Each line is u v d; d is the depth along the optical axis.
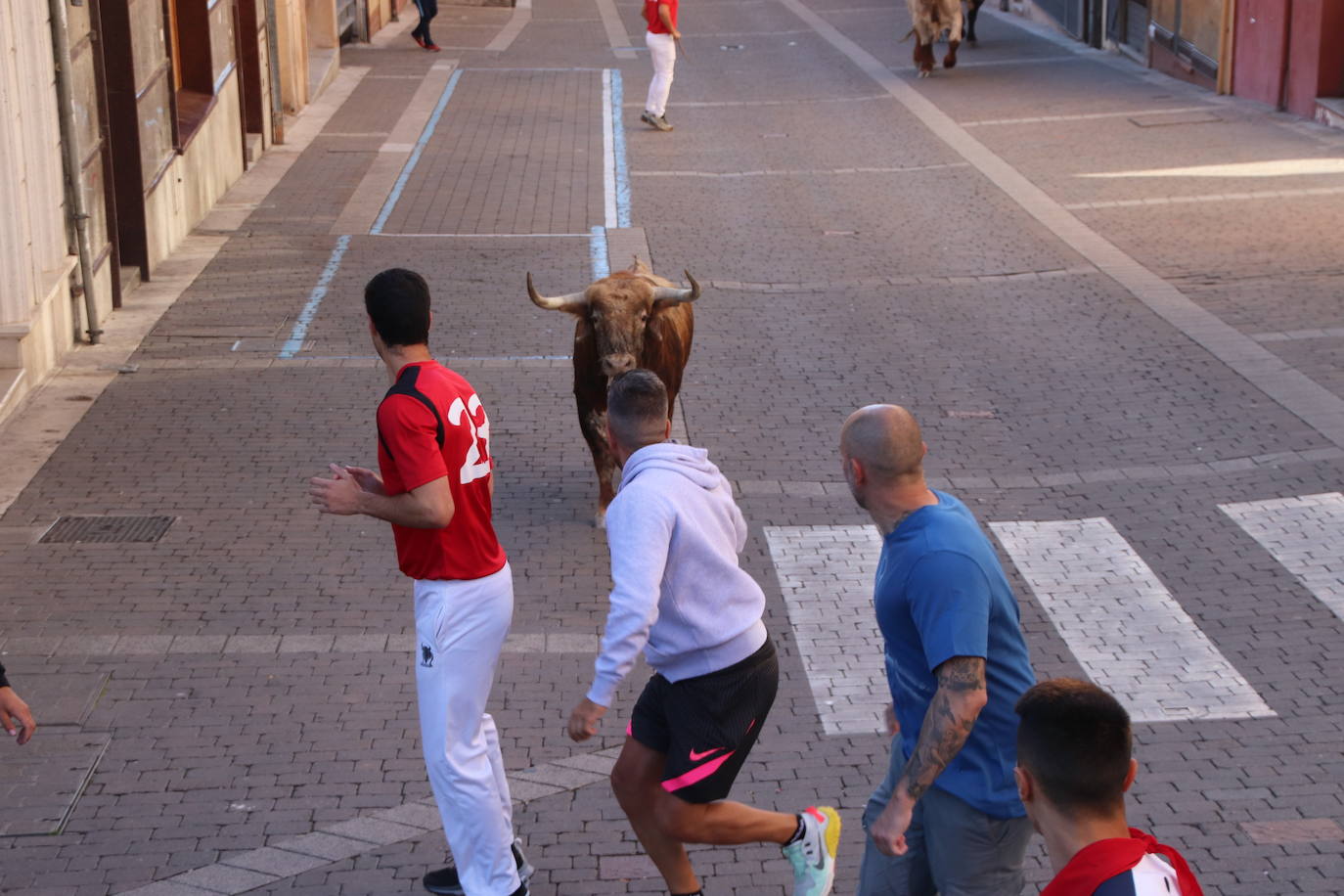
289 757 6.92
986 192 19.66
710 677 5.13
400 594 8.67
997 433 11.23
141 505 9.88
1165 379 12.31
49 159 12.57
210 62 18.88
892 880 4.89
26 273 11.91
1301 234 16.78
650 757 5.30
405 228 17.92
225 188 19.73
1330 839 6.16
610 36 35.12
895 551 4.50
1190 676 7.64
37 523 9.57
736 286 15.52
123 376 12.54
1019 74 28.89
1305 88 23.34
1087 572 8.91
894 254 16.73
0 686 5.00
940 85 28.00
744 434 11.30
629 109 26.16
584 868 6.08
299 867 6.07
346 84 28.09
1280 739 7.01
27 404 11.78
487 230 17.86
